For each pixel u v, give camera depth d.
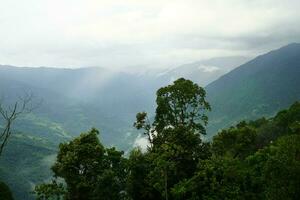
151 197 61.44
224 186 50.50
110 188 59.97
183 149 62.41
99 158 61.34
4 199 56.66
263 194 46.72
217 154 66.88
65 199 61.81
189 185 54.34
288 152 39.53
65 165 59.84
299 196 38.16
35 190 61.75
